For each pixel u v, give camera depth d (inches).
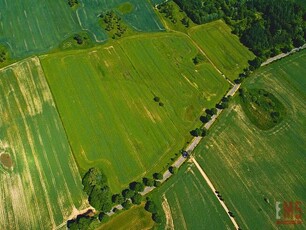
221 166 5162.4
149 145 5290.4
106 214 4586.6
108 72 6067.9
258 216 4758.9
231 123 5639.8
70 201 4697.3
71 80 5895.7
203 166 5142.7
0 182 4793.3
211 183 4992.6
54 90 5733.3
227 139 5452.8
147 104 5738.2
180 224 4621.1
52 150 5118.1
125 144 5265.8
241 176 5088.6
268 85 6166.3
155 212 4635.8
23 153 5064.0
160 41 6633.9
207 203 4815.5
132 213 4662.9
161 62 6318.9
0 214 4537.4
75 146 5172.2
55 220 4534.9
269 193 4960.6
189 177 5022.1
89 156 5108.3
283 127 5649.6
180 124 5565.9
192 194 4877.0
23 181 4817.9
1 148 5093.5
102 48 6397.6
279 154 5349.4
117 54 6343.5
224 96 5954.7
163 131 5457.7
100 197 4648.1
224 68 6348.4
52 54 6205.7
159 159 5157.5
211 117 5674.2
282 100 5974.4
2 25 6589.6
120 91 5846.5
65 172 4933.6
